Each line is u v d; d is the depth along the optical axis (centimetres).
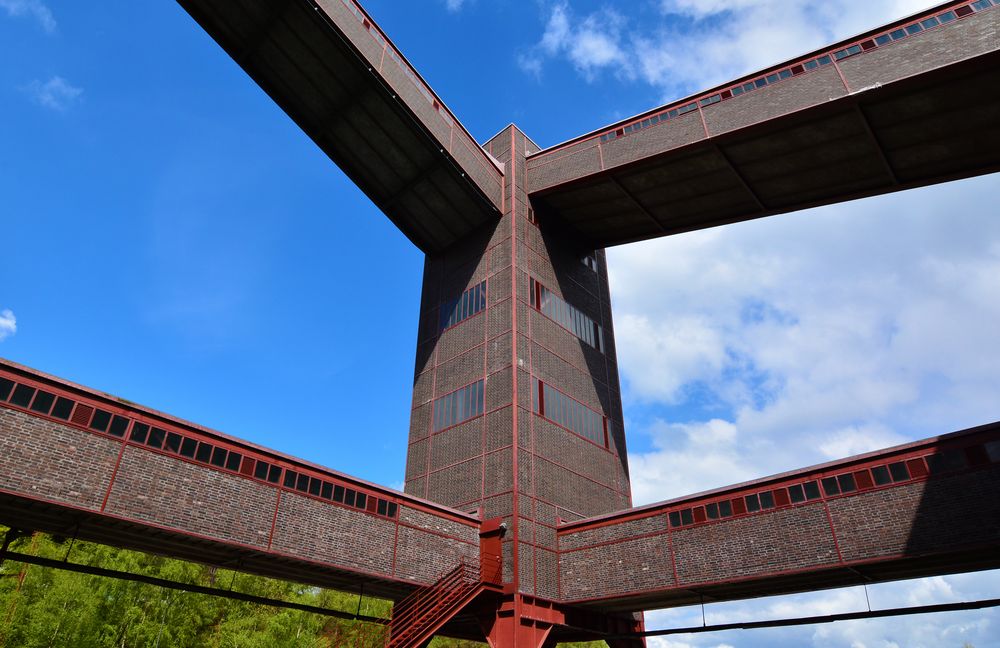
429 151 3369
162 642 5119
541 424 3200
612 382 3891
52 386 1830
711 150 3075
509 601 2673
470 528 2889
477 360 3434
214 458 2125
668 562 2556
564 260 3934
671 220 3772
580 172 3562
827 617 2348
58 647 4409
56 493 1736
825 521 2206
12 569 4834
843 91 2662
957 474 1978
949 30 2478
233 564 2338
